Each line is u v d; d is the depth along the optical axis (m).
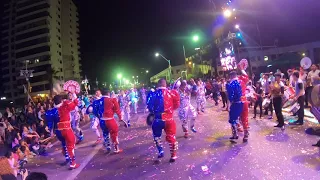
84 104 18.61
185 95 9.57
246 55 49.72
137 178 6.14
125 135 11.53
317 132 8.21
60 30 87.00
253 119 11.57
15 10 85.62
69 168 7.53
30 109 16.48
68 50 89.81
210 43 47.88
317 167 5.56
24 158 8.68
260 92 11.64
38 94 76.94
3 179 4.43
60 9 87.56
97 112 8.62
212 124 11.59
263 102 12.20
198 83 15.21
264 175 5.45
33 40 79.12
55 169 7.67
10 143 10.43
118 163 7.52
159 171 6.41
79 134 11.19
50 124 7.73
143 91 26.45
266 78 13.41
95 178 6.52
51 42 79.69
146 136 10.81
